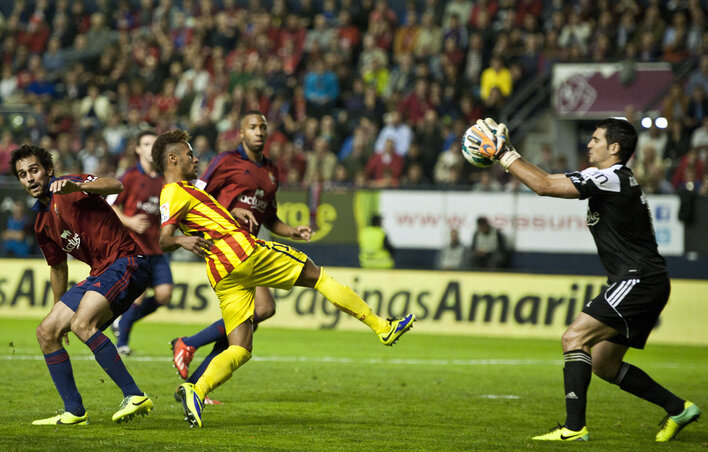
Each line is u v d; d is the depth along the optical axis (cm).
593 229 2127
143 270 2188
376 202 5547
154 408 2445
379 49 7556
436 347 4500
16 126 6900
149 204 3550
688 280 5050
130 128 7112
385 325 2167
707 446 2058
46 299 5553
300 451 1838
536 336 5138
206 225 2167
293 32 7856
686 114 5994
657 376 3606
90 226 2141
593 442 2047
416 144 6350
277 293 5509
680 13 6638
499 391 3003
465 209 5428
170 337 4616
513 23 7125
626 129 2105
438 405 2642
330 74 7156
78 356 3681
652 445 2053
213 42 8012
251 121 2639
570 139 6675
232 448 1844
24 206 5859
